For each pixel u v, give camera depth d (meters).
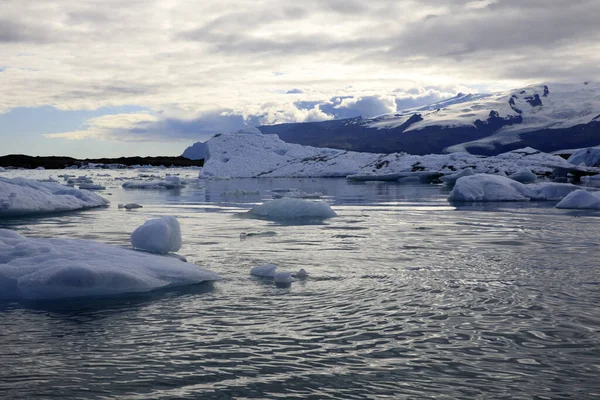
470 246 9.38
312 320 5.03
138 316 5.20
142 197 24.55
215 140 57.41
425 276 6.87
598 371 3.86
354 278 6.76
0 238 7.33
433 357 4.12
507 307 5.44
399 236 10.69
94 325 4.92
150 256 7.25
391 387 3.61
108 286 6.05
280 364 3.99
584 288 6.21
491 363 4.00
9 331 4.75
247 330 4.75
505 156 49.09
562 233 11.09
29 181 18.88
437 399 3.43
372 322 4.96
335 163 50.75
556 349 4.28
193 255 8.42
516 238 10.38
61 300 5.80
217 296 5.91
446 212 16.16
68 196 18.20
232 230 11.66
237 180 45.59
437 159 47.50
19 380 3.71
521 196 21.00
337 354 4.19
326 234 10.98
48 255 6.63
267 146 56.94
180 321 5.02
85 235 10.99
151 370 3.88
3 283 6.01
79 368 3.92
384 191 28.22
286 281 6.56
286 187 33.38
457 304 5.55
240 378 3.75
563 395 3.48
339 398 3.45
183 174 71.25
